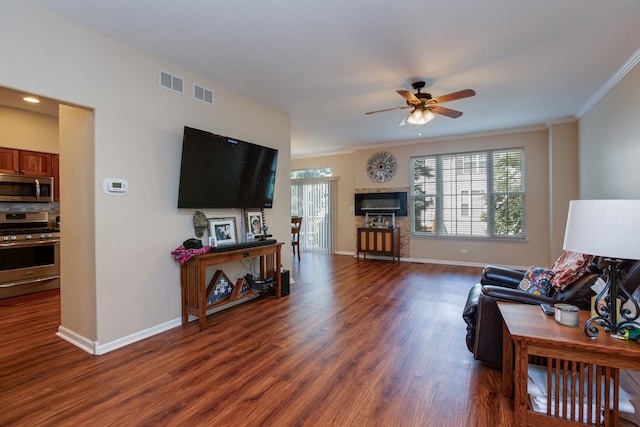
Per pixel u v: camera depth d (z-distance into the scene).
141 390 2.06
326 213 8.23
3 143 4.03
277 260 4.10
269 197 4.31
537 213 5.73
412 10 2.30
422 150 6.73
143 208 2.91
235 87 3.76
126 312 2.78
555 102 4.35
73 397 1.98
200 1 2.19
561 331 1.63
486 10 2.31
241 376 2.23
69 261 2.81
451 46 2.83
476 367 2.36
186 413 1.83
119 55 2.72
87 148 2.62
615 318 1.57
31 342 2.79
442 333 2.98
